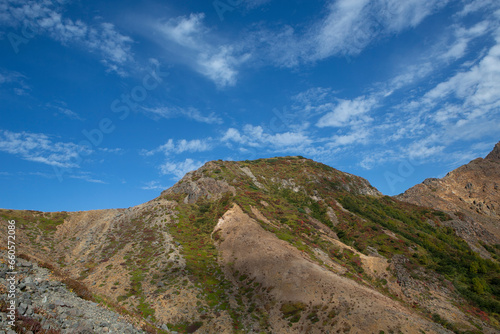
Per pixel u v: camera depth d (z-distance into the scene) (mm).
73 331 17438
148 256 74438
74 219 105062
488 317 63312
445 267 81312
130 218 103562
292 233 85000
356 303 48000
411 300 66438
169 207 106812
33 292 20469
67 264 74750
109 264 71250
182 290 57812
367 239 92188
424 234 105562
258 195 110438
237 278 64562
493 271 85562
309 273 58219
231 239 80438
